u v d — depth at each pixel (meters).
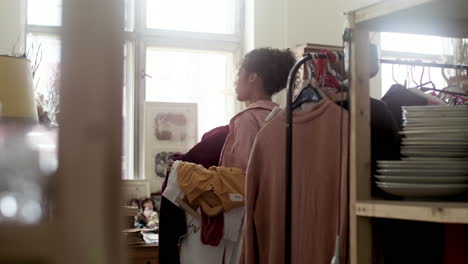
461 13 1.19
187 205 2.12
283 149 1.60
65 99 0.32
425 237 1.47
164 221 2.22
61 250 0.31
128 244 0.33
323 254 1.51
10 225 0.30
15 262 0.31
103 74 0.32
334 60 1.52
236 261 2.13
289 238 1.40
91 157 0.32
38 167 0.31
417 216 1.07
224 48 4.45
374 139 1.44
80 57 0.32
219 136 2.25
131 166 4.16
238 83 2.20
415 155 1.25
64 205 0.31
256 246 1.67
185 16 4.41
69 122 0.32
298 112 1.57
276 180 1.60
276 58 2.14
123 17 0.33
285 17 4.26
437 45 4.74
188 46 4.37
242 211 2.10
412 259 1.47
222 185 2.06
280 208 1.60
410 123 1.26
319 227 1.52
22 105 2.54
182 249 2.19
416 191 1.21
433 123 1.24
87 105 0.32
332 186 1.51
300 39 4.26
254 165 1.65
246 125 2.07
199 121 4.38
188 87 4.38
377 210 1.15
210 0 4.46
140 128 4.20
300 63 1.49
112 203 0.32
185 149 4.24
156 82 4.30
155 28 4.32
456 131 1.22
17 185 0.31
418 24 1.27
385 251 1.46
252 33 4.25
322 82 1.60
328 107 1.53
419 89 1.73
